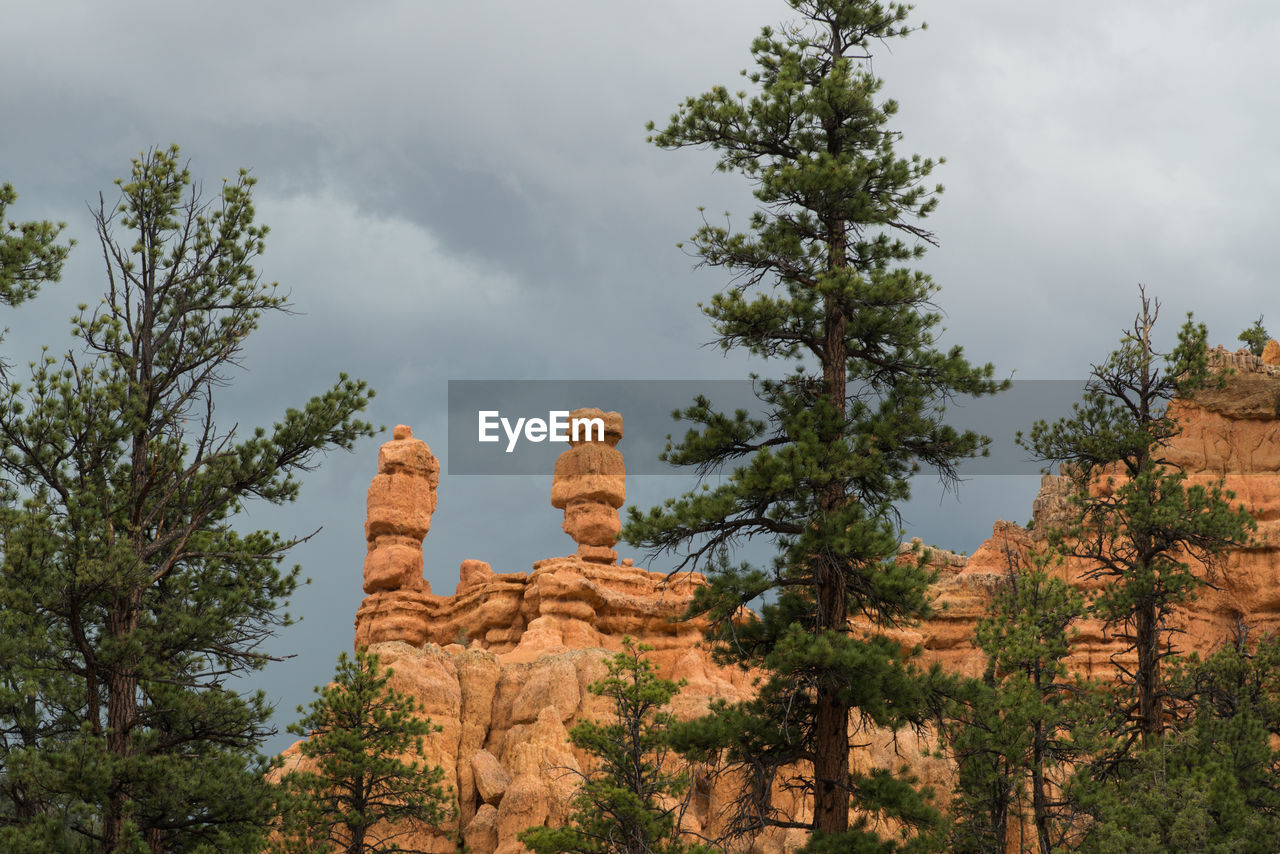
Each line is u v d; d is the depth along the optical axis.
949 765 58.91
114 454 36.56
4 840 31.78
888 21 40.91
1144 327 49.97
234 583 39.44
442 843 59.94
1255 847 38.62
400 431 85.44
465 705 66.62
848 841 35.50
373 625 78.62
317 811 49.62
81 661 36.84
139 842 32.12
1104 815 39.94
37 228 33.72
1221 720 45.06
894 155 39.81
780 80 39.81
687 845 47.84
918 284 38.62
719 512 37.16
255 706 35.94
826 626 37.91
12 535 32.56
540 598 73.38
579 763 60.84
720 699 39.47
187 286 37.25
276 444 36.50
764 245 39.38
